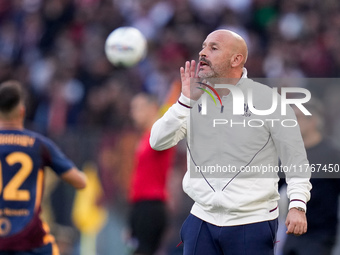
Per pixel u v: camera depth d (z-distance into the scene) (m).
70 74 52.38
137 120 31.72
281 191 24.58
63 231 38.00
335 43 53.31
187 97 17.95
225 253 17.56
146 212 30.64
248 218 17.39
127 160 38.28
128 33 36.62
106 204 38.28
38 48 57.41
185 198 38.00
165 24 55.78
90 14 57.22
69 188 38.22
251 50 53.03
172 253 37.59
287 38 54.16
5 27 59.75
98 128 41.16
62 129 41.38
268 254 17.42
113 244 37.84
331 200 23.95
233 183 17.41
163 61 52.38
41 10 59.09
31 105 50.56
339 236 27.75
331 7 55.88
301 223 16.80
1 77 54.31
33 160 21.91
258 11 56.31
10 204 21.50
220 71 17.88
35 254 21.61
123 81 50.78
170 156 31.12
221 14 56.03
